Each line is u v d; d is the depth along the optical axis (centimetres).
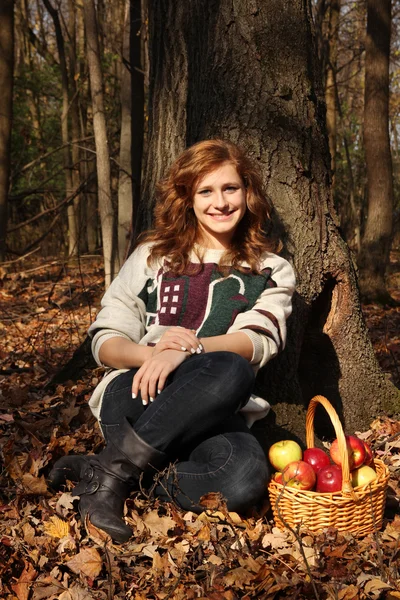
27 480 268
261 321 270
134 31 988
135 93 999
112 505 240
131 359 265
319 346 358
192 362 250
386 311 954
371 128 1042
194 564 222
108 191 793
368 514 235
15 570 224
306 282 336
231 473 241
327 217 346
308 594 204
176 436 240
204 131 342
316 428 360
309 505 231
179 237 284
